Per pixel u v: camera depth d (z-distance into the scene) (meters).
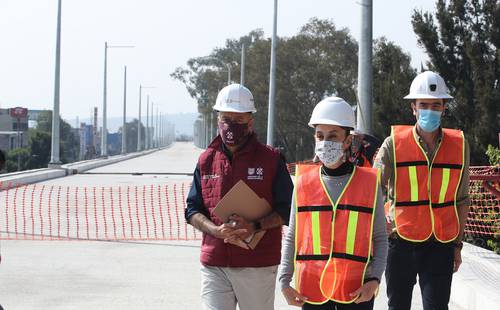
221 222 5.21
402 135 5.84
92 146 101.00
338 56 53.38
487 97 18.73
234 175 5.26
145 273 10.62
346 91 52.78
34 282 9.88
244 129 5.21
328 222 4.62
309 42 53.56
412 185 5.75
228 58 74.19
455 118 20.31
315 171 4.75
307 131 53.53
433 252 5.72
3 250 12.54
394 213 5.78
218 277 5.30
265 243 5.27
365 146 7.30
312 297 4.62
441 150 5.77
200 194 5.39
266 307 5.35
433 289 5.69
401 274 5.78
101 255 12.16
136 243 13.59
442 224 5.70
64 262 11.45
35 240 13.83
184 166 49.84
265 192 5.25
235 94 5.21
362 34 13.52
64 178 34.31
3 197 23.05
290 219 4.77
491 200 12.44
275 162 5.27
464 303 8.30
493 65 20.03
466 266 9.38
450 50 21.22
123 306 8.57
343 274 4.56
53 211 19.08
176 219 17.72
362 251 4.58
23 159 63.66
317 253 4.62
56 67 37.97
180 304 8.70
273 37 34.19
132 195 24.58
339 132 4.62
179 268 11.05
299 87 53.06
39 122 112.12
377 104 21.67
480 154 18.33
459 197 5.83
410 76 21.56
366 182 4.65
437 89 5.74
